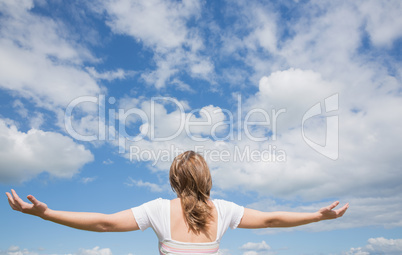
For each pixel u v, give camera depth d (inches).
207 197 101.6
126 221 93.6
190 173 99.1
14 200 86.4
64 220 87.4
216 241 98.6
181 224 97.0
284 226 102.7
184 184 99.7
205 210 97.0
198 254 94.7
